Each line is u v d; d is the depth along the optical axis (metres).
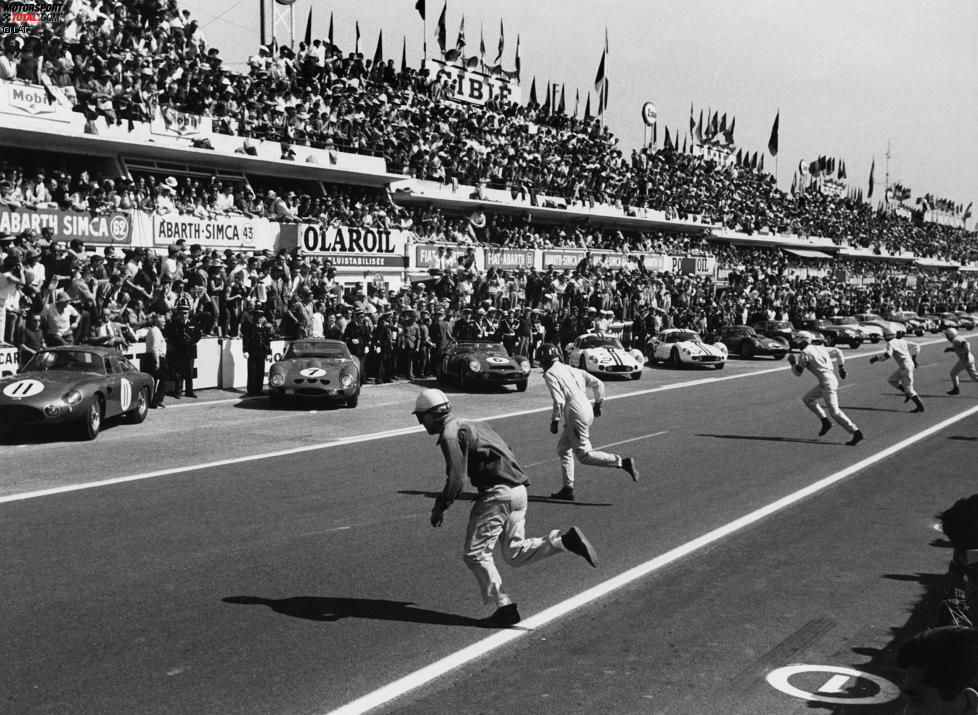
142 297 20.42
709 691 5.06
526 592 6.88
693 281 45.44
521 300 33.34
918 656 2.25
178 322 18.98
